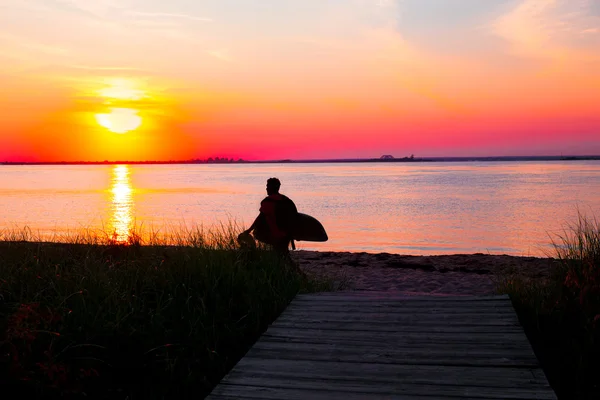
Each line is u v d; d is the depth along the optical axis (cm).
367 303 634
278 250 821
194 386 436
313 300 655
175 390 429
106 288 594
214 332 521
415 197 5650
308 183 9669
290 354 462
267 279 697
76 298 557
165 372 450
